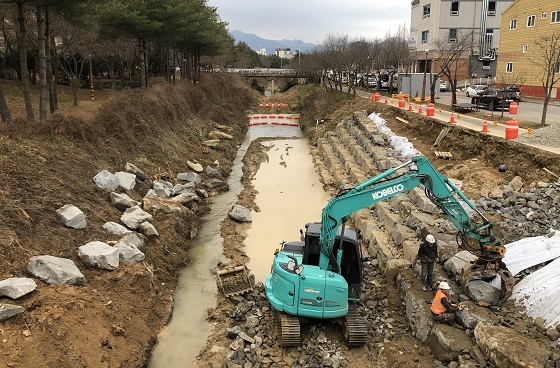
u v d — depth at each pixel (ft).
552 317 29.58
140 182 62.08
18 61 123.65
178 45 146.51
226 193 74.84
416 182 33.53
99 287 37.04
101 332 31.81
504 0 186.09
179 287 44.29
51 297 31.96
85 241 42.01
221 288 41.98
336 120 121.29
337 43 182.91
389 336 34.37
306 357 32.32
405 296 37.83
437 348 31.01
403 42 190.08
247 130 140.26
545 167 53.78
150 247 46.73
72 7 70.18
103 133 67.15
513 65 143.13
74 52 111.75
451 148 71.56
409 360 31.07
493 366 27.25
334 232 33.81
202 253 51.93
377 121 98.94
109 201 51.98
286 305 33.27
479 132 68.13
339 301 32.71
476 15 187.73
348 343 32.89
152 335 35.60
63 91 121.39
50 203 43.88
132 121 75.97
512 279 32.65
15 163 46.57
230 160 96.94
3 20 93.40
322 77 195.00
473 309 31.58
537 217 45.01
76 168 53.78
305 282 32.58
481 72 190.29
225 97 161.68
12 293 30.25
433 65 188.75
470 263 35.70
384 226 53.98
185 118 103.81
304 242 38.37
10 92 105.60
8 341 27.68
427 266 36.55
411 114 92.89
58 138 58.08
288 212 65.77
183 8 105.60
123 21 92.32
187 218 57.21
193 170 78.74
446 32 190.08
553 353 26.17
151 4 97.35
